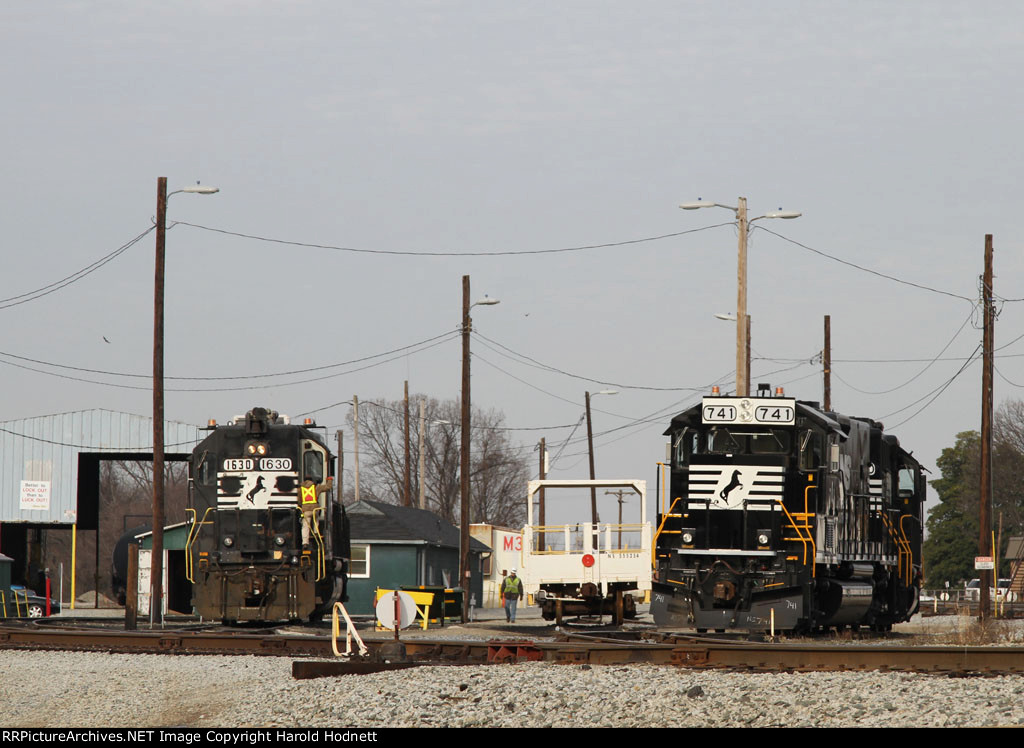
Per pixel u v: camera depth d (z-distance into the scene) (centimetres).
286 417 13588
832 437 11606
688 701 6138
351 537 19750
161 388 15400
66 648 9625
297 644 9275
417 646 8888
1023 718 5403
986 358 16650
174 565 19625
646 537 14200
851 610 11950
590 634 10144
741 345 15300
